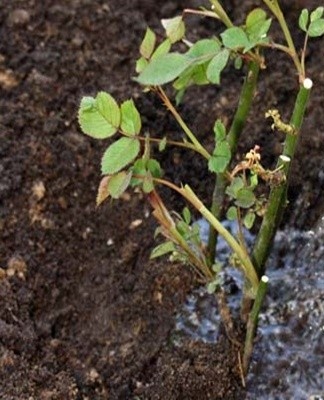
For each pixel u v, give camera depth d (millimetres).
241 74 1135
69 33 1159
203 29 1175
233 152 944
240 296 1002
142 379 971
